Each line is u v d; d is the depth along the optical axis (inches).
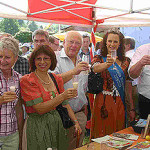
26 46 318.3
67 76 104.9
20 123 96.5
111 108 113.6
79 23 177.2
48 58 90.2
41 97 86.6
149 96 116.6
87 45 227.0
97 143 82.0
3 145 87.4
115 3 161.0
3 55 81.8
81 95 119.3
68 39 121.0
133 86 151.9
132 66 111.6
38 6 152.2
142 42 250.8
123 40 117.3
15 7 143.3
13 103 88.2
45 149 86.3
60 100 84.7
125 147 78.3
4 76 87.4
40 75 91.6
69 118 96.6
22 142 89.4
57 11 158.6
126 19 190.2
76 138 114.6
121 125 116.0
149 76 114.9
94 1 160.9
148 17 186.5
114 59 104.1
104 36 116.1
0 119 84.8
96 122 117.9
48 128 88.5
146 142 81.3
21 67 138.7
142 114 122.6
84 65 104.1
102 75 114.5
